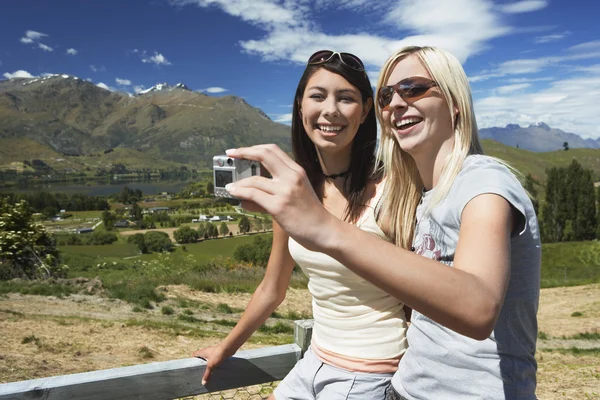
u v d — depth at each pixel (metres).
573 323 14.17
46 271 14.10
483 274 0.83
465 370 1.14
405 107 1.22
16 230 14.10
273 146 0.83
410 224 1.46
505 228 0.93
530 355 1.13
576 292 19.59
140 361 6.52
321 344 1.67
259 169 0.96
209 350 1.84
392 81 1.26
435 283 0.76
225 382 1.83
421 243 1.25
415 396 1.24
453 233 1.10
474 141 1.20
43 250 14.73
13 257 13.74
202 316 10.73
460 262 0.88
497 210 0.94
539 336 12.32
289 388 1.73
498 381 1.11
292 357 1.95
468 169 1.09
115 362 6.39
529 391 1.11
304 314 11.77
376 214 1.60
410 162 1.47
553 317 15.24
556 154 197.62
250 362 1.87
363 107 1.72
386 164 1.50
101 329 8.14
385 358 1.54
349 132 1.63
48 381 1.56
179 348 7.41
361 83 1.63
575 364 8.38
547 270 35.53
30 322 8.15
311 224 0.77
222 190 1.00
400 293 0.77
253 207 0.82
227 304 12.11
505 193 0.96
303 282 15.64
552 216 70.25
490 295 0.79
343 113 1.61
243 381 1.87
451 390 1.16
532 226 1.04
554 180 70.50
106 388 1.63
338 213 1.74
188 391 1.78
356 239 0.78
